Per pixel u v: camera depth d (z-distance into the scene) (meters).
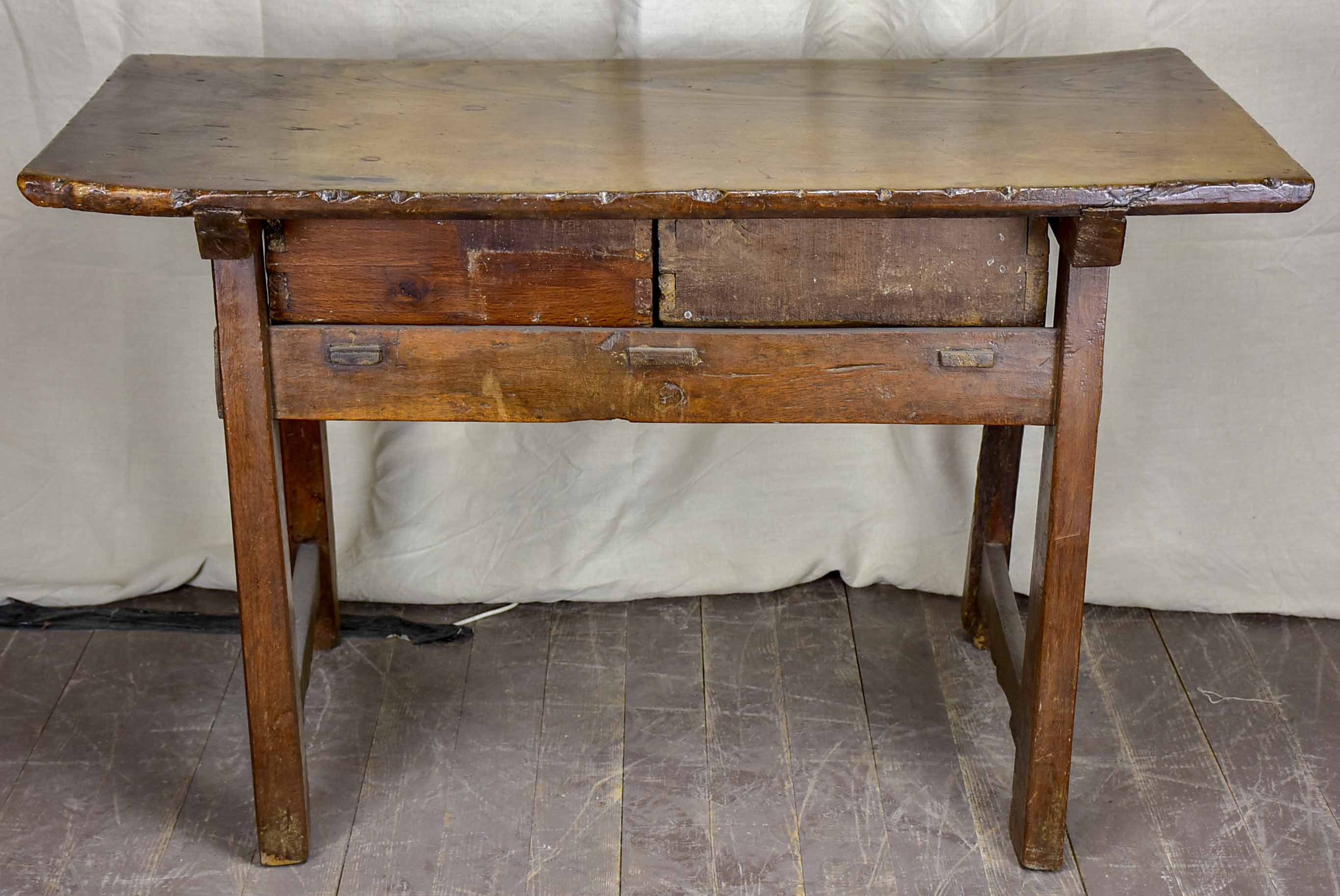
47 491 2.43
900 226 1.61
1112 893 1.88
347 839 1.96
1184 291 2.29
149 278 2.29
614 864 1.91
